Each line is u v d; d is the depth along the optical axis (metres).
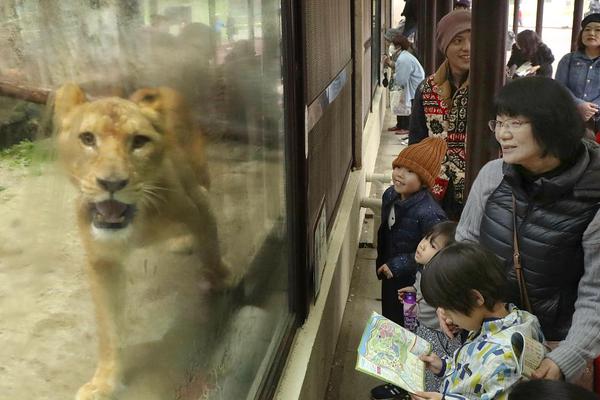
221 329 1.60
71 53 0.83
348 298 3.92
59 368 0.83
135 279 1.06
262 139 1.92
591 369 1.96
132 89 1.00
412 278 2.83
